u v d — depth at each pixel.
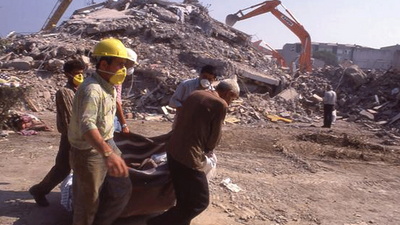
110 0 27.70
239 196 5.70
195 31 23.83
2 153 7.15
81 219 3.45
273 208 5.38
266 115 15.97
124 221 4.41
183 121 3.81
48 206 4.71
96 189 3.43
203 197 3.81
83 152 3.35
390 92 19.08
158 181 4.19
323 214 5.28
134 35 21.78
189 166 3.72
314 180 6.81
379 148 9.86
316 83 21.42
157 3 26.19
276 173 7.09
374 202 5.90
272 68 23.80
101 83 3.35
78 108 3.25
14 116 9.63
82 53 17.53
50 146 7.98
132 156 4.87
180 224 3.81
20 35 21.00
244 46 26.02
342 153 8.87
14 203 4.74
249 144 9.38
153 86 16.48
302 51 28.22
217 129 3.78
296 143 9.62
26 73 15.90
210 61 18.70
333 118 14.53
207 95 3.83
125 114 14.58
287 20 28.75
